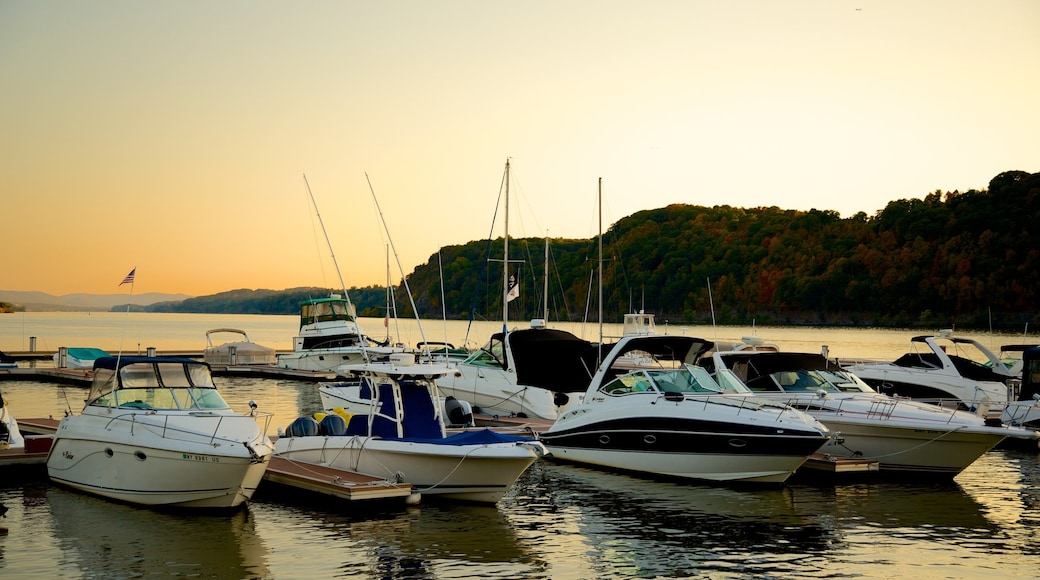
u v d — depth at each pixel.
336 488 16.22
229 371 47.16
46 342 80.62
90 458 17.17
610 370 22.23
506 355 26.92
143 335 103.50
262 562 13.62
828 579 13.17
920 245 116.56
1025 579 13.21
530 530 15.62
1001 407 27.02
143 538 14.70
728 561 14.03
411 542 14.76
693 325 124.50
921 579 13.20
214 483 15.63
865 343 75.31
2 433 19.81
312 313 47.19
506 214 38.62
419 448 16.80
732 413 18.91
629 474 20.39
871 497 18.45
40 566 13.30
